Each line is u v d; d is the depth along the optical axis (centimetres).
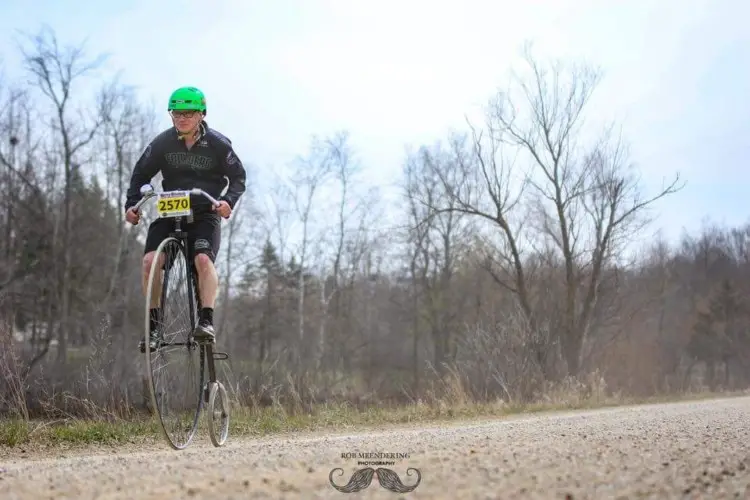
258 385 1190
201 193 485
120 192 3609
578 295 2992
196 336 480
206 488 256
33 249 3516
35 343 3231
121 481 281
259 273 4197
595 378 2016
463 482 265
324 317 4062
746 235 5466
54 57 3247
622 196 2867
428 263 4225
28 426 810
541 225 2984
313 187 4091
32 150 3472
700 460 326
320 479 275
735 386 4341
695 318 5072
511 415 1330
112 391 1003
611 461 321
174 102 504
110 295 3384
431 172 3788
